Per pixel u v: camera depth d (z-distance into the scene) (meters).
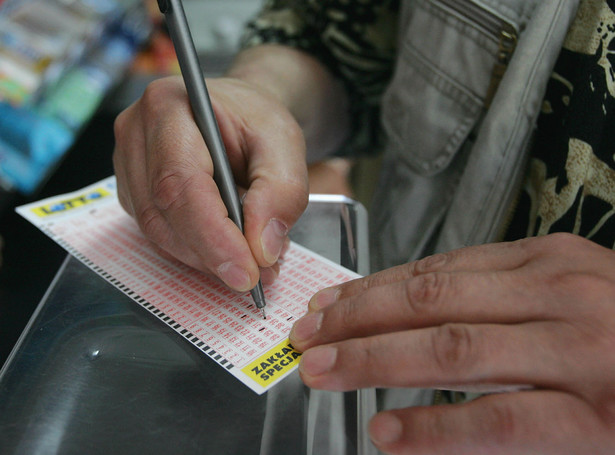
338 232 0.47
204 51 1.18
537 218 0.51
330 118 0.81
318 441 0.29
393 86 0.69
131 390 0.32
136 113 0.48
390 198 0.68
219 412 0.31
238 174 0.50
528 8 0.52
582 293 0.30
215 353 0.35
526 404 0.27
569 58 0.49
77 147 0.88
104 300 0.40
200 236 0.39
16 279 0.68
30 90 0.79
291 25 0.82
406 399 0.48
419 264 0.37
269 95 0.55
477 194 0.53
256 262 0.40
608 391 0.28
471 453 0.27
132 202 0.45
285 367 0.34
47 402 0.32
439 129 0.61
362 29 0.77
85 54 0.89
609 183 0.45
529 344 0.29
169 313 0.39
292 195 0.43
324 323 0.34
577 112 0.46
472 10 0.55
